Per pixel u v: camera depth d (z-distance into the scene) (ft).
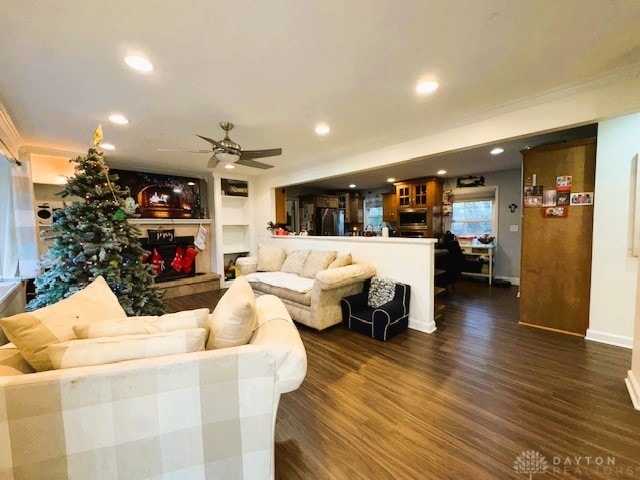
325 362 8.30
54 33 5.06
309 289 11.32
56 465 3.14
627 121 8.43
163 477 3.48
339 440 5.29
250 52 5.78
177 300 15.81
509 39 5.51
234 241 20.35
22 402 3.01
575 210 9.70
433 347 9.22
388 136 11.25
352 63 6.25
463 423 5.65
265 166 11.97
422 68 6.49
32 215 11.91
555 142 11.03
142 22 4.84
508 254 18.79
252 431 3.80
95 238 9.00
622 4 4.60
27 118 8.93
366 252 12.68
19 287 11.03
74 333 4.15
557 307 10.28
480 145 9.45
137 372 3.32
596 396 6.40
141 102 7.95
